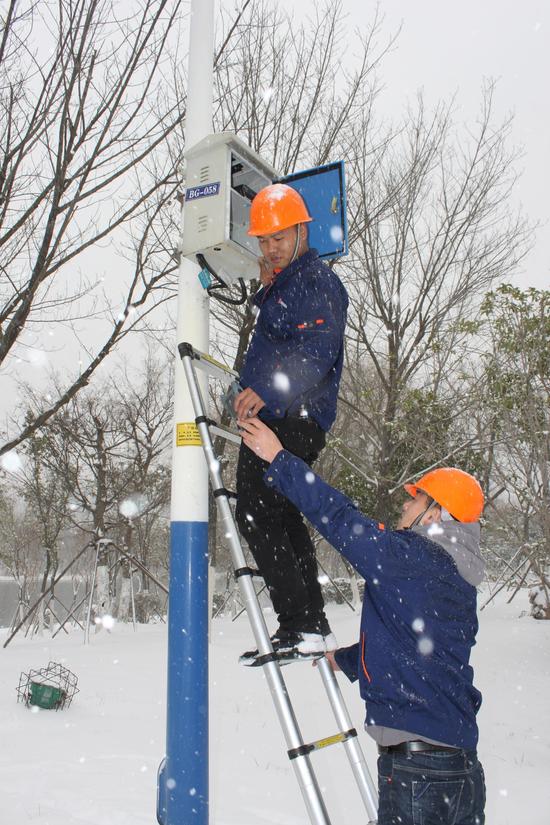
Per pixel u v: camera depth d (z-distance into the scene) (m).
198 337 3.29
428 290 15.74
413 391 13.31
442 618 2.29
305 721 7.00
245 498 2.89
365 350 16.66
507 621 14.00
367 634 2.31
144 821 4.14
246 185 3.36
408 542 2.31
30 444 18.39
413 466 15.88
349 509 2.33
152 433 21.05
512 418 9.12
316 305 2.71
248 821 4.29
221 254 3.24
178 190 6.71
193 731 2.92
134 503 20.16
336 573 27.80
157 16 5.48
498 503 10.58
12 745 5.90
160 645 12.34
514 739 6.80
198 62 3.57
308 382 2.53
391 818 2.14
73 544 26.88
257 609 2.52
